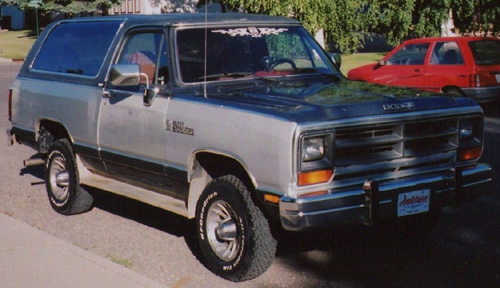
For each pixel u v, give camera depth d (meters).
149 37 6.54
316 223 5.08
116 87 6.65
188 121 5.79
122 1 38.56
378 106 5.43
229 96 5.80
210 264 5.71
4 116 15.53
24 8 41.00
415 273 5.69
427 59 15.09
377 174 5.45
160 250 6.38
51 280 5.27
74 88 7.22
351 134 5.27
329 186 5.20
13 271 5.46
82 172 7.37
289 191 5.07
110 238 6.76
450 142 5.86
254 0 21.70
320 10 22.06
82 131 7.08
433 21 23.03
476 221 7.18
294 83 6.35
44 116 7.64
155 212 7.71
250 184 5.55
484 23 23.62
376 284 5.46
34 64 8.08
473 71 14.41
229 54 6.42
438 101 5.79
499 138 12.17
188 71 6.18
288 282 5.53
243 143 5.31
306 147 5.07
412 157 5.57
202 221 5.74
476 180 5.92
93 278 5.30
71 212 7.53
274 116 5.15
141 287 5.13
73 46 7.56
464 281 5.50
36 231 6.46
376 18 23.36
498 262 5.93
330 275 5.67
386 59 15.86
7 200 8.28
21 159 10.81
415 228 6.67
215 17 6.64
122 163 6.64
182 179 5.96
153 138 6.17
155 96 6.17
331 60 7.07
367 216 5.24
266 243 5.36
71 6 37.31
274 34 6.79
